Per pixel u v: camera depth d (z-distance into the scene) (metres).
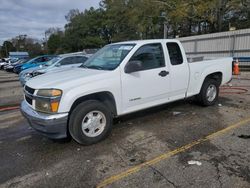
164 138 4.66
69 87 4.12
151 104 5.25
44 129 4.09
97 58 5.45
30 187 3.30
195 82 6.12
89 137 4.40
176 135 4.79
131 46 5.03
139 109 5.07
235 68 14.86
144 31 42.69
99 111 4.47
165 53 5.39
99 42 70.81
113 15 56.16
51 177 3.51
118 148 4.32
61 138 4.48
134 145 4.41
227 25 36.12
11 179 3.51
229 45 21.08
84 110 4.26
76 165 3.80
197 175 3.38
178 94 5.78
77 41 74.81
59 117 4.03
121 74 4.70
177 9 31.19
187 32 43.66
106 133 4.63
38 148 4.50
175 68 5.56
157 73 5.19
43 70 11.67
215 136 4.66
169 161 3.79
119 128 5.27
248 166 3.55
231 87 9.95
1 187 3.32
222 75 6.89
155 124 5.45
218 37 21.92
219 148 4.16
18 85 14.54
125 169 3.62
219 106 6.75
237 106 6.71
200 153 4.01
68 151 4.30
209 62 6.50
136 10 40.41
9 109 7.91
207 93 6.56
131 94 4.86
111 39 66.50
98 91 4.39
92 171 3.61
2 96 10.62
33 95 4.26
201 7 28.86
